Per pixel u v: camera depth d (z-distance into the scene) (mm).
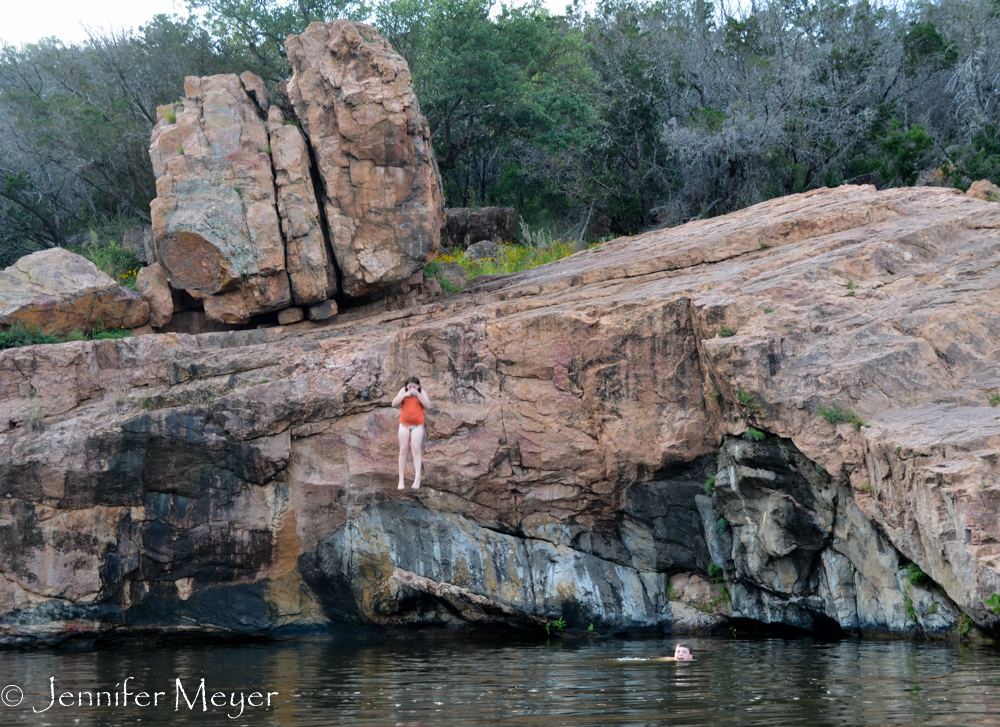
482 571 12734
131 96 28234
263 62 30812
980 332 11242
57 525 12469
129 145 26641
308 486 13031
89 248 23719
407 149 14836
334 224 14734
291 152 14875
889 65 29078
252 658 10703
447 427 12992
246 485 12953
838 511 10945
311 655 10859
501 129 31078
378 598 12844
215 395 13117
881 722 5883
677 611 12508
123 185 28141
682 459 12273
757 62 27297
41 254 14891
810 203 15758
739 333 11602
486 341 13094
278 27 29547
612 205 27734
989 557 8758
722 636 11961
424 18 29828
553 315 12820
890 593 10508
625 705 6809
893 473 9852
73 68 31562
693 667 8875
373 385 13141
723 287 12461
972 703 6469
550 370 12789
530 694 7488
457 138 32094
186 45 29453
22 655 11609
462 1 29344
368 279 14836
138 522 12672
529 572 12703
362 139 14656
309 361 13328
